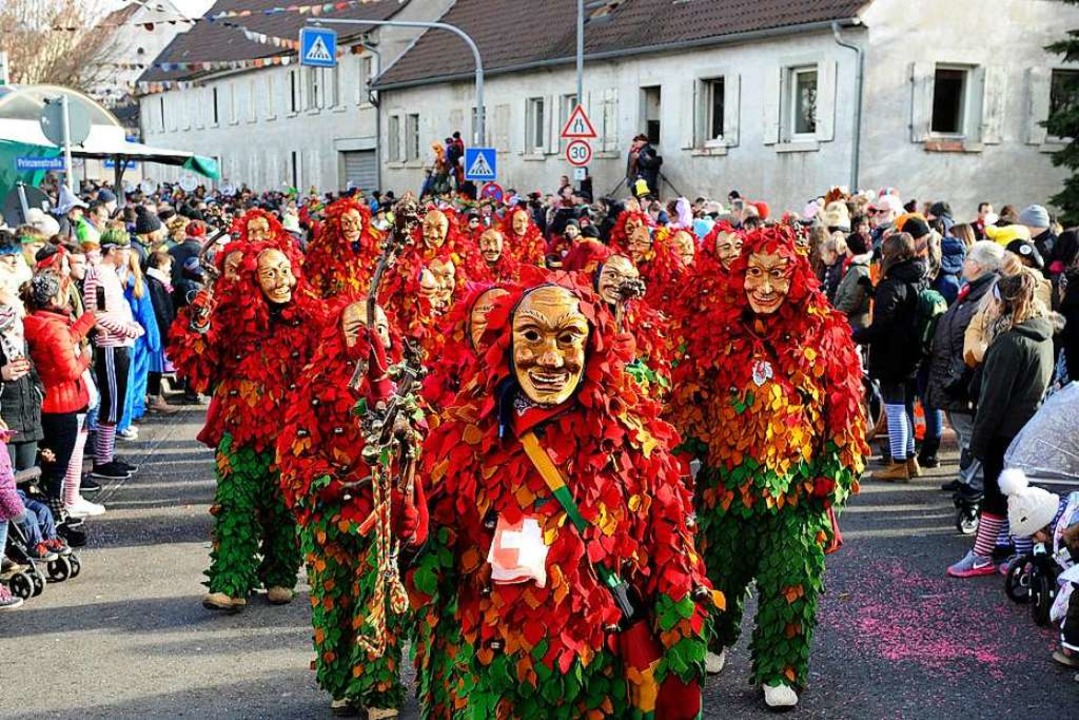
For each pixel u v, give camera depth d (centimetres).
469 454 331
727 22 2291
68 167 1236
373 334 425
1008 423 668
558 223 1697
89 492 934
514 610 329
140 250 1336
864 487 920
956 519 810
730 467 506
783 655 507
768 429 495
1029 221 1202
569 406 331
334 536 491
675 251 839
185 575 721
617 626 333
